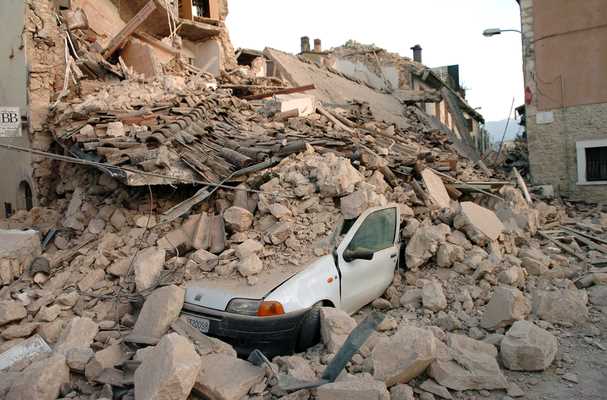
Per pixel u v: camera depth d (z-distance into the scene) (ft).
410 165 30.09
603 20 43.88
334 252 18.08
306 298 16.14
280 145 28.25
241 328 15.39
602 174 44.80
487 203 32.19
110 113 30.83
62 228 27.68
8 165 40.70
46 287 21.67
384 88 85.30
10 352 16.61
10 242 23.48
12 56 38.55
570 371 14.38
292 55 75.97
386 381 13.03
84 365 14.69
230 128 33.71
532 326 15.05
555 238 28.25
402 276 21.79
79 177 32.17
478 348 14.71
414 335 13.61
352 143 32.40
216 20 68.59
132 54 47.91
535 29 47.14
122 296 19.81
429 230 22.00
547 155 46.93
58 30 39.24
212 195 25.29
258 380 13.24
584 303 17.69
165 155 24.04
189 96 36.45
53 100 36.78
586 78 44.93
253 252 18.19
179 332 15.55
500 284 20.10
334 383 12.22
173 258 20.71
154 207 25.55
